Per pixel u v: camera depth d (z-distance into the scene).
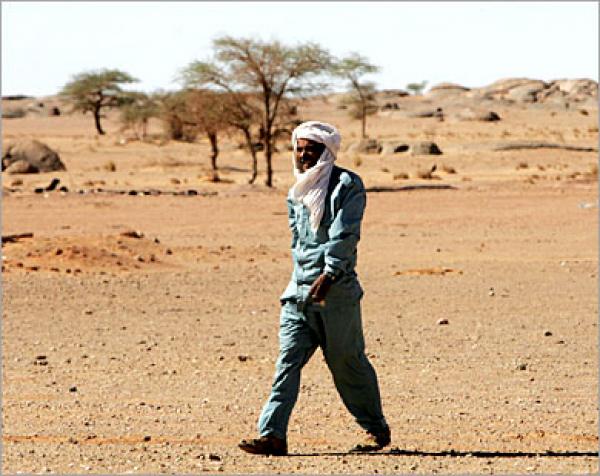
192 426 20.61
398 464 17.08
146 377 26.22
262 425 17.83
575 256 54.72
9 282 42.66
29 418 21.41
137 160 157.62
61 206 83.62
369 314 36.69
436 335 32.53
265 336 32.38
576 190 99.69
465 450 18.50
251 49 108.44
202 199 91.69
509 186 105.31
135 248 52.38
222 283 44.06
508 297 40.53
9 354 29.41
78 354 29.44
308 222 17.34
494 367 27.53
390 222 73.62
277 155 169.00
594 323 34.78
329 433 20.06
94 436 19.58
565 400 23.44
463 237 64.19
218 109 117.19
